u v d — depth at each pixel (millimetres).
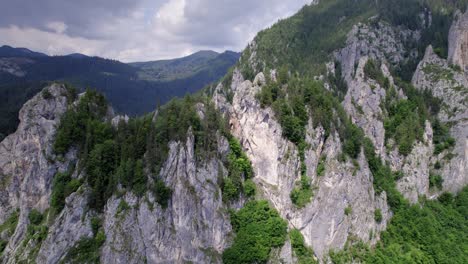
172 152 81500
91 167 85688
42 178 93938
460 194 114000
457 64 142750
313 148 86875
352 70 189750
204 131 84438
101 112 103188
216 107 96500
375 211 92938
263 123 87500
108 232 78438
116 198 80250
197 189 79812
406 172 107500
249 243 76750
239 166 85375
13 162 106500
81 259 77062
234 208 81562
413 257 88188
